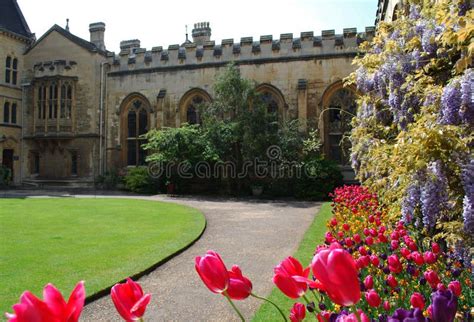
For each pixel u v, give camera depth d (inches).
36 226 456.8
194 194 977.5
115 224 476.1
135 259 304.5
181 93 1094.4
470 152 164.7
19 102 1209.4
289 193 904.9
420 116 216.7
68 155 1166.3
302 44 1010.7
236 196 922.7
